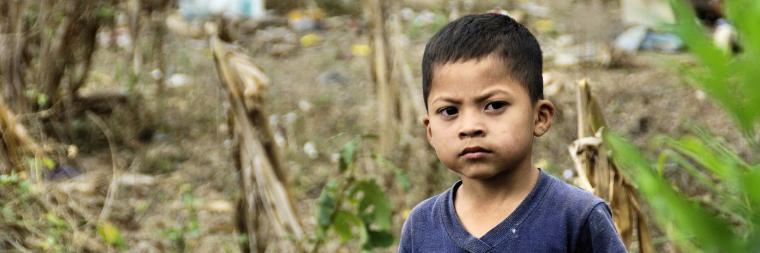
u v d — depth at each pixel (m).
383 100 5.37
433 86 2.34
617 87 7.67
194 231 4.82
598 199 2.39
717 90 2.06
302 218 5.51
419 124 5.67
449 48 2.32
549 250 2.34
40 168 4.57
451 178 5.51
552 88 6.93
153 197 5.78
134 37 6.91
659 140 3.23
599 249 2.35
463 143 2.29
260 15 10.25
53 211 4.38
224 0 9.98
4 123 4.43
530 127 2.34
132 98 7.07
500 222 2.37
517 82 2.30
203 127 7.09
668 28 2.15
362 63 8.91
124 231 5.25
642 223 3.34
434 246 2.46
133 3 6.84
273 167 4.14
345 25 10.16
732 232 2.02
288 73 8.67
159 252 4.92
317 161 6.45
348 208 5.01
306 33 9.91
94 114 6.97
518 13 9.73
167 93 7.79
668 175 5.44
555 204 2.37
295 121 7.27
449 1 10.45
